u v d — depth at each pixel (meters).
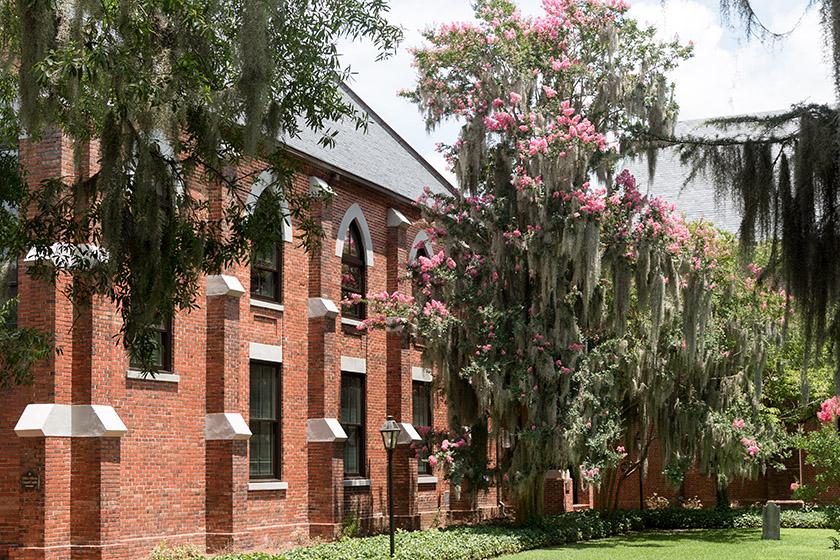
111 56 10.84
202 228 12.34
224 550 18.59
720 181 7.59
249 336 20.36
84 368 16.09
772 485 34.44
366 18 12.95
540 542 21.95
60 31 10.48
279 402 21.28
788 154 7.70
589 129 20.92
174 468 18.19
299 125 24.44
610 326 23.41
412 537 19.44
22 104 10.48
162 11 11.51
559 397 21.47
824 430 24.94
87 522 15.87
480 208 22.30
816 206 7.20
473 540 19.56
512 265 22.31
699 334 22.70
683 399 25.39
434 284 22.94
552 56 23.05
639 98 21.89
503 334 21.58
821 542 23.06
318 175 22.92
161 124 11.58
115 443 16.27
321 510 22.05
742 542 23.33
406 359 26.06
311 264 22.78
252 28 11.06
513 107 22.31
